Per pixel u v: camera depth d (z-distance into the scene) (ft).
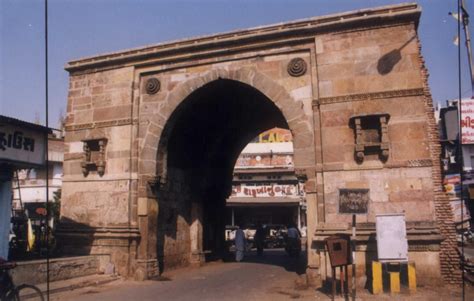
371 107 35.58
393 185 33.91
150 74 44.75
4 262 27.40
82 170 44.93
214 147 56.03
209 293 33.55
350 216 34.53
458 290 30.78
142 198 42.52
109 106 45.29
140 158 43.39
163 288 36.22
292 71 39.04
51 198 98.63
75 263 39.06
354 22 36.94
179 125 45.83
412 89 34.76
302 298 30.78
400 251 30.12
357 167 35.04
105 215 43.16
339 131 36.09
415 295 29.68
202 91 43.04
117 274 41.16
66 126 46.88
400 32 36.01
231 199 111.45
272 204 108.06
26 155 38.73
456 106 72.95
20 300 29.43
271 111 54.13
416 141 33.96
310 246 35.53
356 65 36.65
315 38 38.45
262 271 46.47
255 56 40.57
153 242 42.63
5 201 37.19
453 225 32.76
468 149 60.39
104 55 46.14
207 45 41.96
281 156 115.03
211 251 56.24
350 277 33.06
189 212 52.80
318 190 36.04
